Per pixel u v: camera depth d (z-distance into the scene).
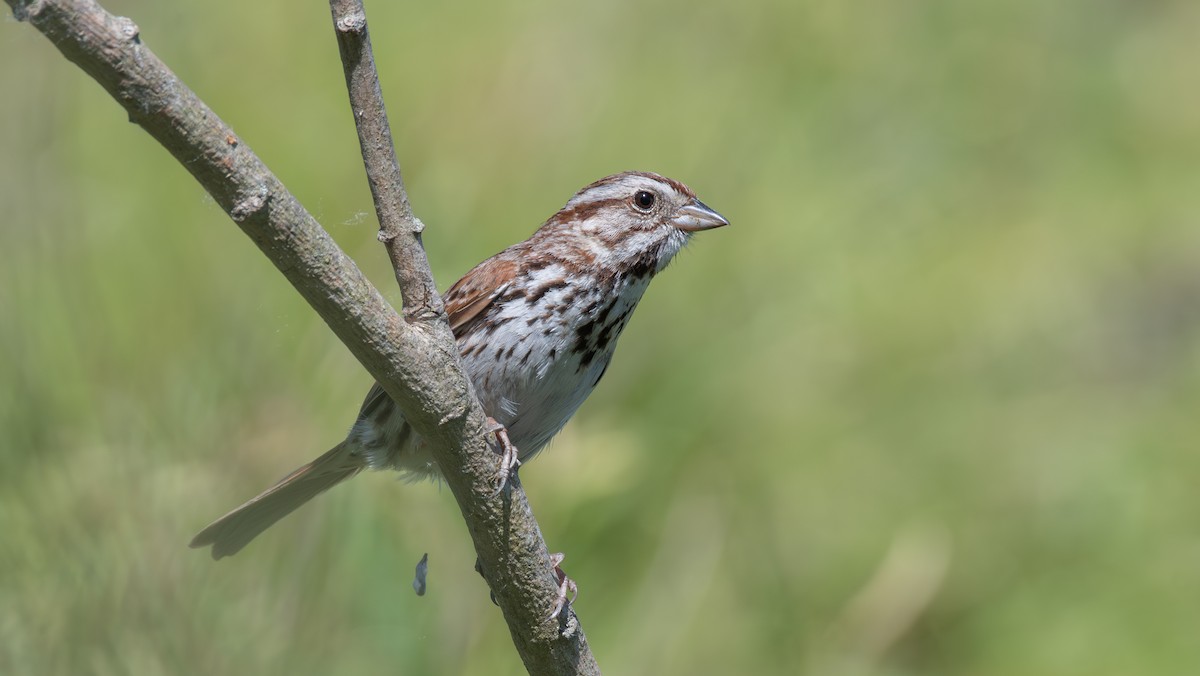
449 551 9.45
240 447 9.05
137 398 9.15
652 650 10.12
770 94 13.15
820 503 11.70
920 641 11.78
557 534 9.93
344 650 8.76
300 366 9.48
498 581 6.52
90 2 4.68
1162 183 16.22
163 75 4.82
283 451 9.08
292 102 11.50
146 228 10.34
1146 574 12.65
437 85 11.63
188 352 9.45
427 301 5.71
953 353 13.41
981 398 13.45
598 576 10.24
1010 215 15.16
